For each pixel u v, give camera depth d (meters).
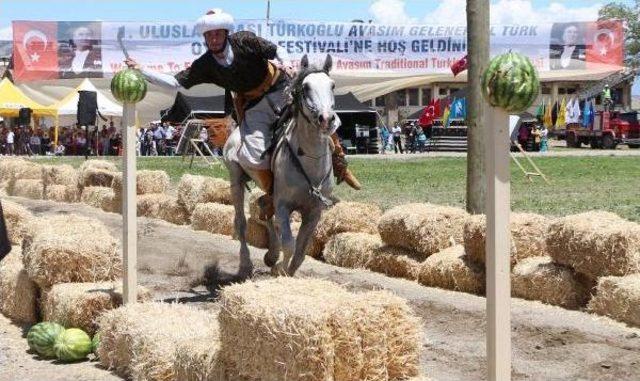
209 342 6.18
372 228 12.07
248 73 9.30
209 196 15.91
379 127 51.91
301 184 8.69
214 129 31.16
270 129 9.34
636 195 20.23
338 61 44.22
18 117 44.22
